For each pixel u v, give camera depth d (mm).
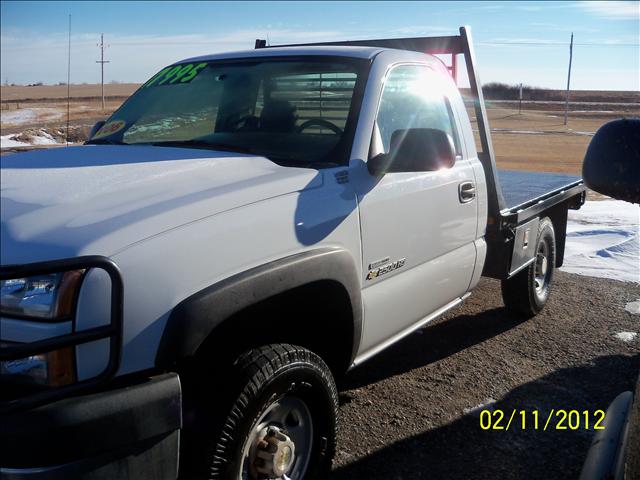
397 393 4344
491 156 4578
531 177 6973
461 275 4277
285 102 3676
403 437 3787
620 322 5770
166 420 2232
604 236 8680
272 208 2744
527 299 5621
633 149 2102
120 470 2158
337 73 3633
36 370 2098
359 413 4062
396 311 3645
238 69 3975
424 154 3184
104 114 38938
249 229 2605
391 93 3703
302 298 3129
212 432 2494
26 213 2391
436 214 3850
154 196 2551
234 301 2463
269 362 2641
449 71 4543
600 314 5973
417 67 4004
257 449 2721
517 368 4777
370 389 4402
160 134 3746
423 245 3766
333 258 2959
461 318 5859
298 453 2938
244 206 2646
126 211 2396
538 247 5617
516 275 5559
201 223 2461
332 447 3066
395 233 3490
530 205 5207
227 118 3744
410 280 3703
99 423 2072
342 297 3139
